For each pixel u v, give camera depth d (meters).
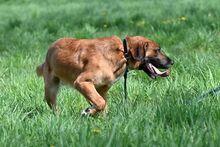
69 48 10.38
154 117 8.77
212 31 19.39
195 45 17.70
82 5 34.72
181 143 7.15
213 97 9.86
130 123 8.35
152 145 7.21
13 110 10.02
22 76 13.45
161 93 10.93
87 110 9.83
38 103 11.00
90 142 7.29
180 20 22.28
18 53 17.12
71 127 8.42
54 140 7.84
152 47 10.34
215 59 13.66
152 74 10.40
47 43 19.97
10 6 39.03
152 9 29.64
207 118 8.48
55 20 25.08
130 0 36.62
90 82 9.89
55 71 10.65
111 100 10.99
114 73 10.12
